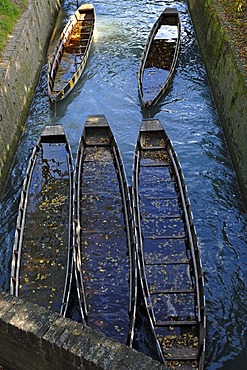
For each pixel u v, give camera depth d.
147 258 13.84
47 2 30.17
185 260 13.73
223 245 15.42
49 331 5.69
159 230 14.81
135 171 16.72
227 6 24.88
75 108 22.81
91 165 17.70
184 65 25.80
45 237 14.70
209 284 14.08
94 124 19.17
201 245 15.41
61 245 14.38
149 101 21.73
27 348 5.96
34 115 22.44
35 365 6.17
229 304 13.50
